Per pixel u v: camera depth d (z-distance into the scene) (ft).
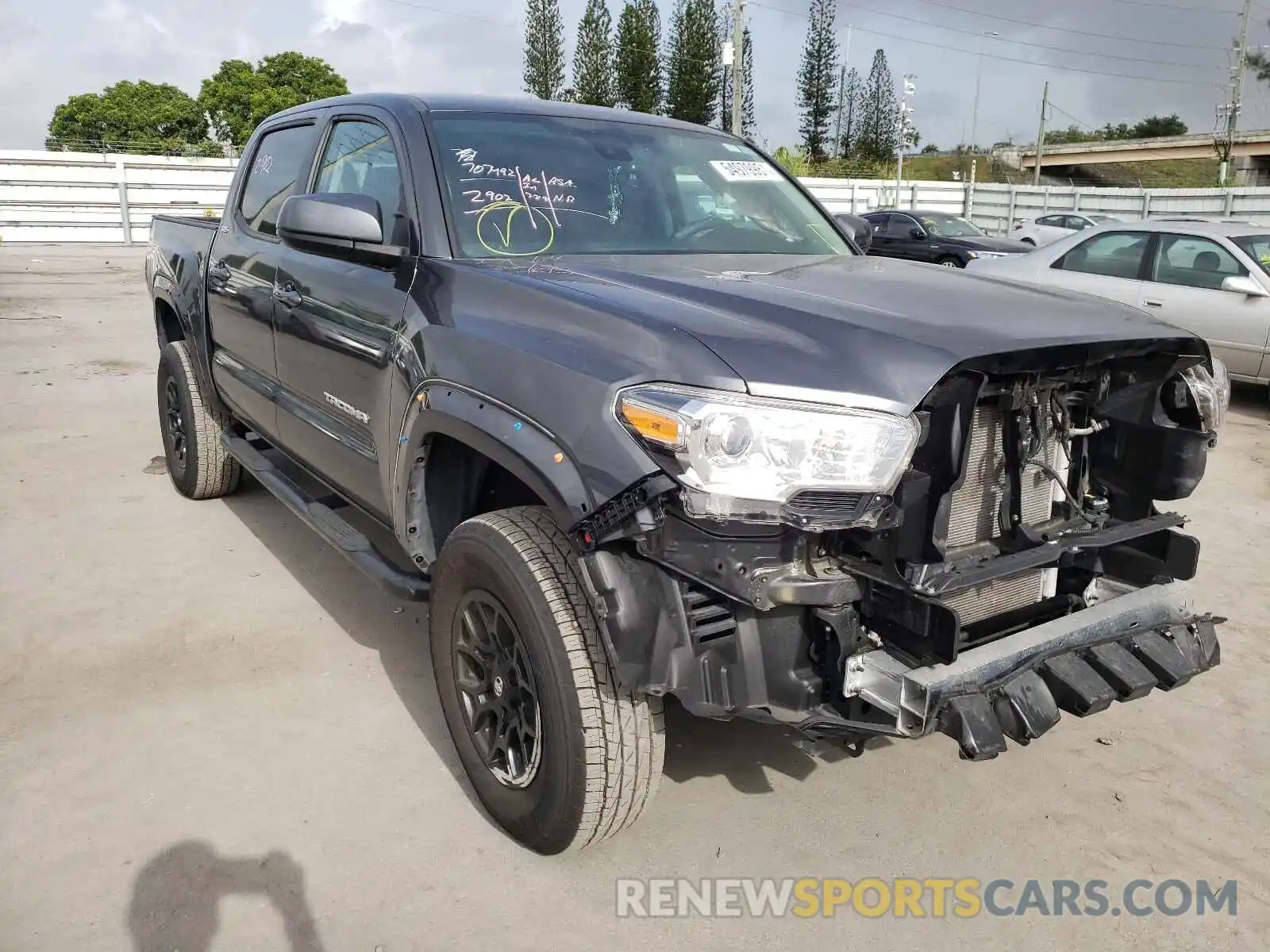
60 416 22.86
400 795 9.16
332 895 7.86
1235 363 26.81
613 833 7.98
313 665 11.49
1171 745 10.50
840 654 7.05
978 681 6.99
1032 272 31.48
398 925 7.58
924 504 6.95
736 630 6.98
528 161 10.61
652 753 7.64
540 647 7.49
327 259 11.20
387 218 10.31
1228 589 14.62
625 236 10.41
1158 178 236.22
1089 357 7.47
